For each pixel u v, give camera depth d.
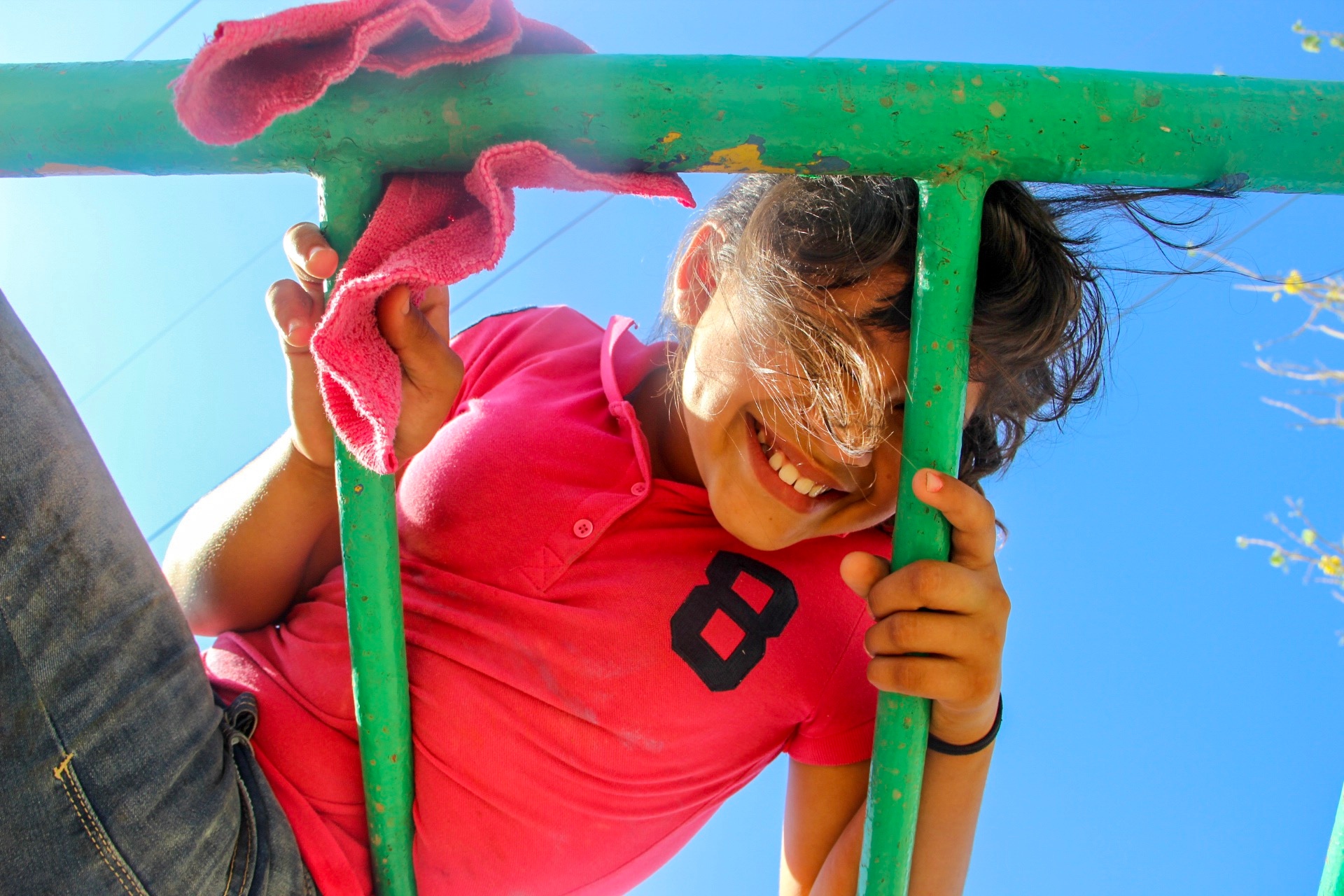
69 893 0.78
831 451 0.94
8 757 0.76
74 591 0.79
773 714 1.12
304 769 1.00
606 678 1.06
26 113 0.68
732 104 0.66
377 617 0.81
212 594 1.14
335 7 0.60
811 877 1.16
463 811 1.04
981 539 0.79
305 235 0.72
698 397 1.04
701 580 1.10
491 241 0.67
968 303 0.72
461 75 0.67
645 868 1.18
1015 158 0.68
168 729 0.84
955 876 1.02
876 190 0.92
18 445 0.77
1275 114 0.68
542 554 1.10
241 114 0.61
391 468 0.67
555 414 1.21
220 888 0.87
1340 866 0.78
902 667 0.79
